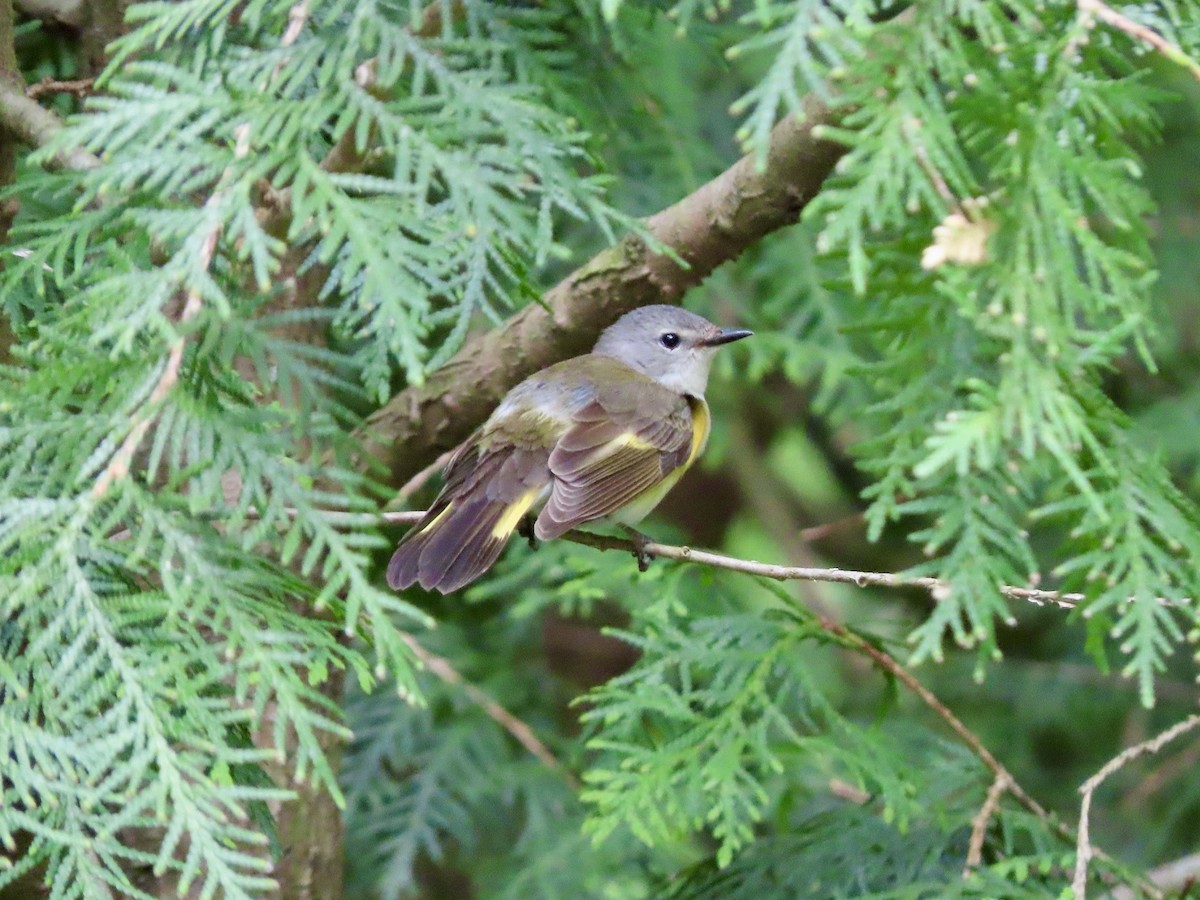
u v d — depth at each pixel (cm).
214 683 571
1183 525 558
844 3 538
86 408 540
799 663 841
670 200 1111
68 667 516
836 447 1569
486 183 563
